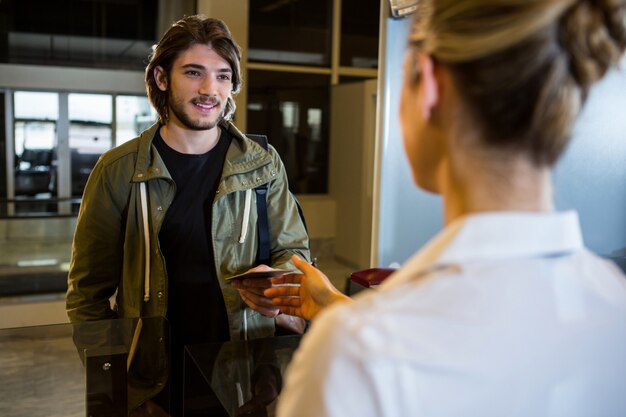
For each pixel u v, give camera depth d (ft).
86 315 5.94
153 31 23.50
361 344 1.52
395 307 1.59
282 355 4.64
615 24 1.62
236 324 5.95
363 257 25.70
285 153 27.58
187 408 4.51
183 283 5.91
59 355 4.40
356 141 25.96
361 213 25.70
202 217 5.95
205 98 5.67
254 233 6.12
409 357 1.50
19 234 21.15
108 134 23.84
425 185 1.87
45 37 22.56
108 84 23.41
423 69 1.70
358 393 1.51
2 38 22.12
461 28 1.59
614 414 1.72
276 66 26.94
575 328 1.63
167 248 5.90
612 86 5.82
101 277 6.04
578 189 5.91
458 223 1.66
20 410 4.32
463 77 1.61
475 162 1.66
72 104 23.26
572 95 1.62
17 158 22.95
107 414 4.55
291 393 1.67
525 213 1.65
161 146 5.98
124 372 4.56
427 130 1.76
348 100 26.45
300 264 4.08
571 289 1.67
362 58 28.14
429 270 1.67
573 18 1.55
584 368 1.65
